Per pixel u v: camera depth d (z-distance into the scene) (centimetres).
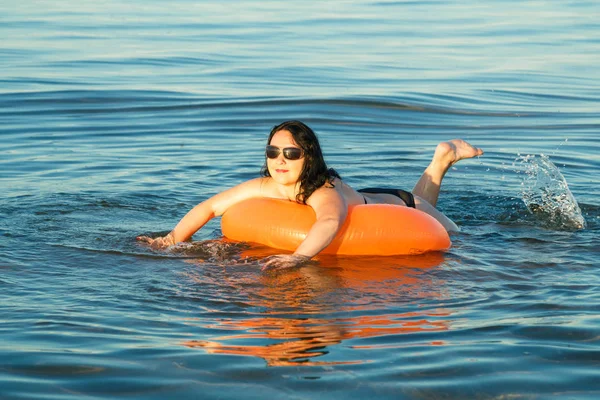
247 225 1991
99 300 1570
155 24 6303
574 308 1523
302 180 1975
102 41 5500
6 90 4053
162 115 3694
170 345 1338
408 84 4416
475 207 2423
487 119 3772
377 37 5859
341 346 1336
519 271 1783
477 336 1379
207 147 3178
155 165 2878
